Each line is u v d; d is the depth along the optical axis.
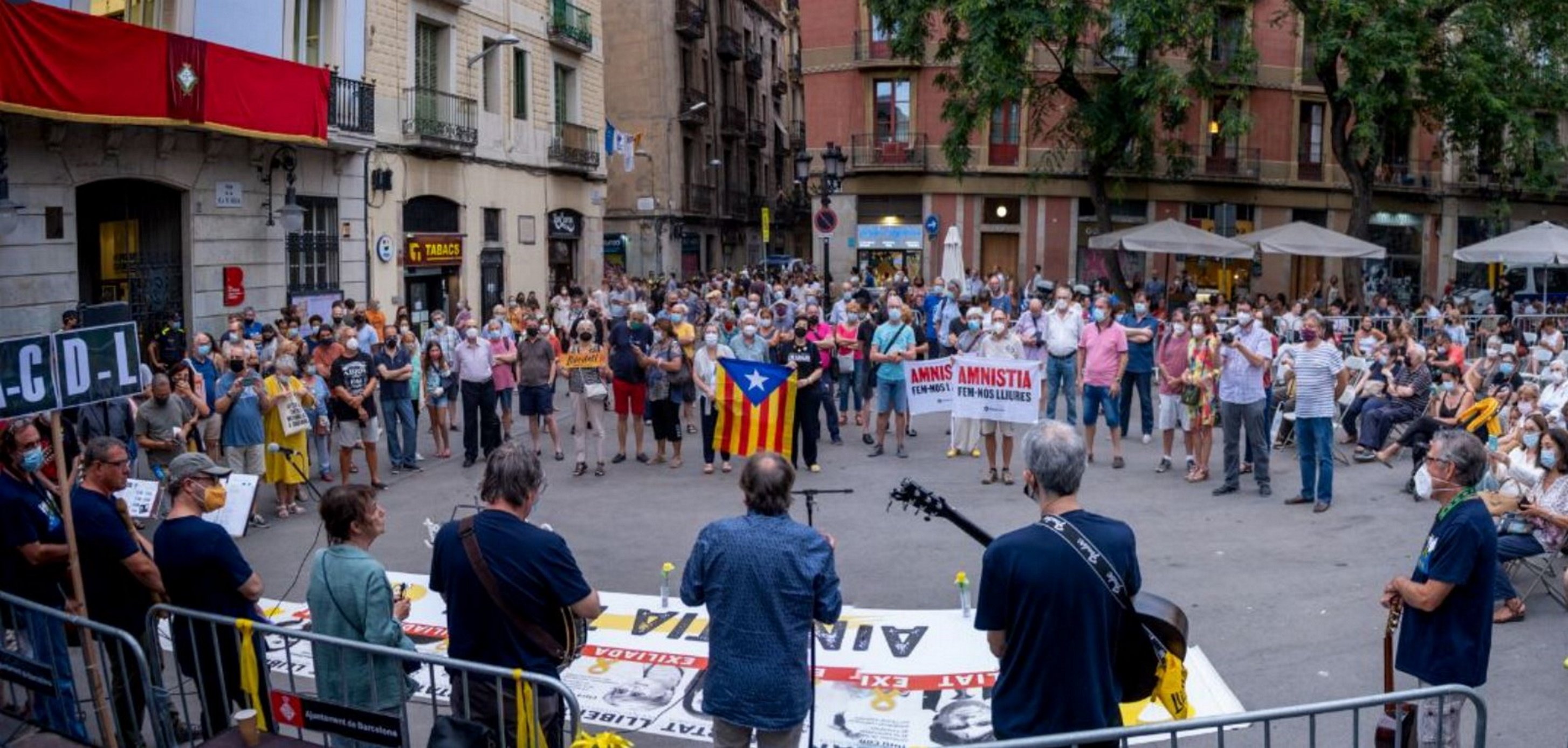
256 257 20.64
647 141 44.06
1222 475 13.60
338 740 5.42
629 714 6.85
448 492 13.38
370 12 23.50
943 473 13.78
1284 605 8.72
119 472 6.25
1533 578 9.48
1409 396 14.24
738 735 4.90
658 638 7.99
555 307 24.84
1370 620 8.34
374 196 23.91
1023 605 4.17
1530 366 17.61
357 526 5.35
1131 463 14.30
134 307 18.45
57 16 15.10
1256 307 20.78
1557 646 7.85
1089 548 4.17
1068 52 30.84
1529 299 39.06
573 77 32.91
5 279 15.89
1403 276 42.41
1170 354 13.59
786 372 13.33
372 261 23.95
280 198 21.17
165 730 5.75
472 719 4.94
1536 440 9.26
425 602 8.88
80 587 6.08
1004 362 12.77
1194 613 8.58
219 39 19.59
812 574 4.81
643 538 11.01
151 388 11.05
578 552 10.51
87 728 6.34
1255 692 7.11
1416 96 29.69
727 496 12.88
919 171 38.91
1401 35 26.19
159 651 5.82
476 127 27.33
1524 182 30.69
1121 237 28.33
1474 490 5.24
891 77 39.09
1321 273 41.44
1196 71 30.72
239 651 5.64
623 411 14.91
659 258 44.12
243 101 18.45
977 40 29.92
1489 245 24.92
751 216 54.81
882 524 11.34
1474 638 5.16
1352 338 22.02
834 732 6.49
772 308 19.64
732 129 50.97
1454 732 5.23
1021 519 11.45
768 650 4.77
